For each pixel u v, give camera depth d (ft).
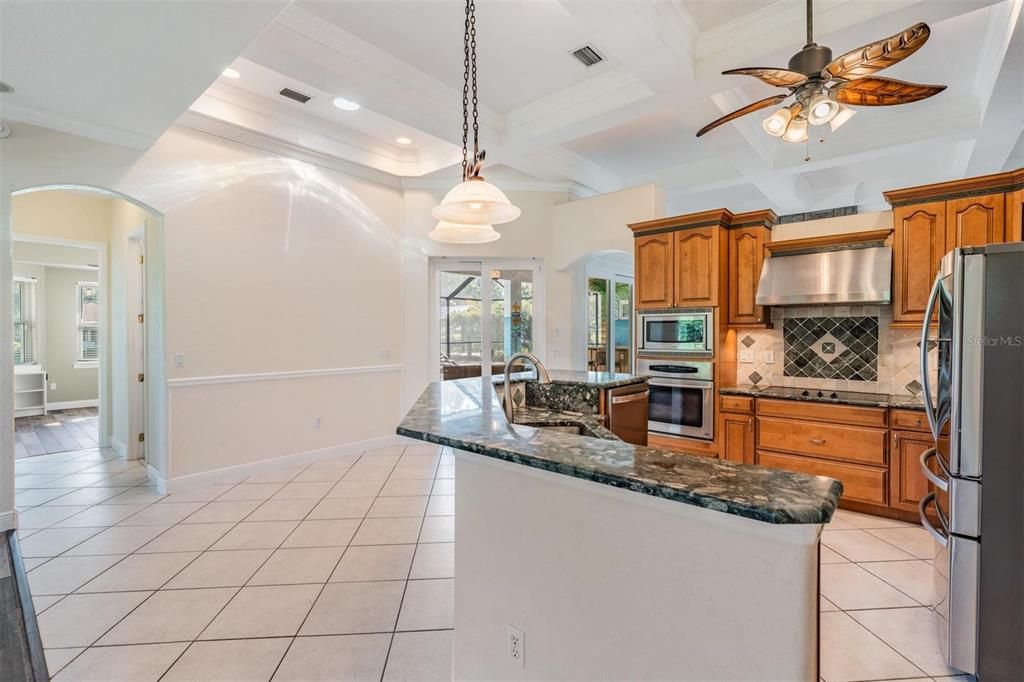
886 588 7.71
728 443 12.78
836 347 12.43
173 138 11.89
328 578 7.97
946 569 6.03
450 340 18.02
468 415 5.85
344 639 6.42
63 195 15.58
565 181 17.58
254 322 13.47
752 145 13.69
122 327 15.60
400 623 6.78
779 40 8.82
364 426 16.08
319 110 13.51
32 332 23.81
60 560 8.57
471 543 4.88
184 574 8.09
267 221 13.71
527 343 17.95
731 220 13.41
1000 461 5.54
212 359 12.66
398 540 9.40
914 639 6.48
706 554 3.31
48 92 8.84
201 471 12.51
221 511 10.85
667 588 3.50
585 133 12.53
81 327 25.55
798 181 18.60
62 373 24.84
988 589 5.62
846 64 7.13
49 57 7.64
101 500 11.55
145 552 8.87
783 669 3.02
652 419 14.20
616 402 9.20
